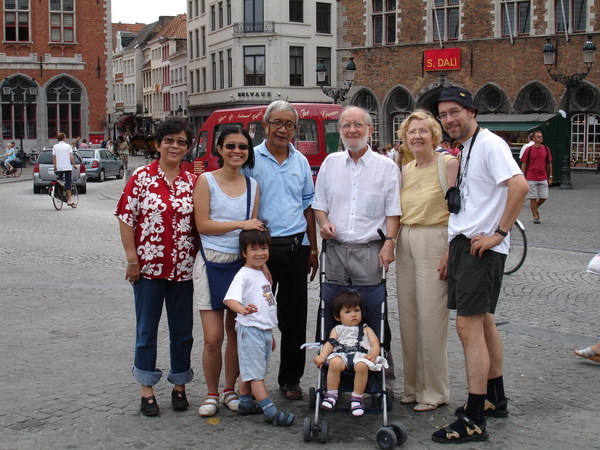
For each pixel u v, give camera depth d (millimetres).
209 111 54969
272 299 4898
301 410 4992
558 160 27672
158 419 4793
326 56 50438
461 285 4473
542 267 10375
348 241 5070
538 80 32562
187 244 4906
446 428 4438
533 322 7223
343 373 4605
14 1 42156
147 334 4863
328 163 5164
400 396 5301
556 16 32188
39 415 4809
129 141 65438
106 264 10516
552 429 4594
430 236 4898
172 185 4879
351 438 4477
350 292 4766
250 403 4895
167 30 73125
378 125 37406
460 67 34469
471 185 4508
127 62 89000
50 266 10328
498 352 4770
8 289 8688
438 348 4941
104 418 4785
